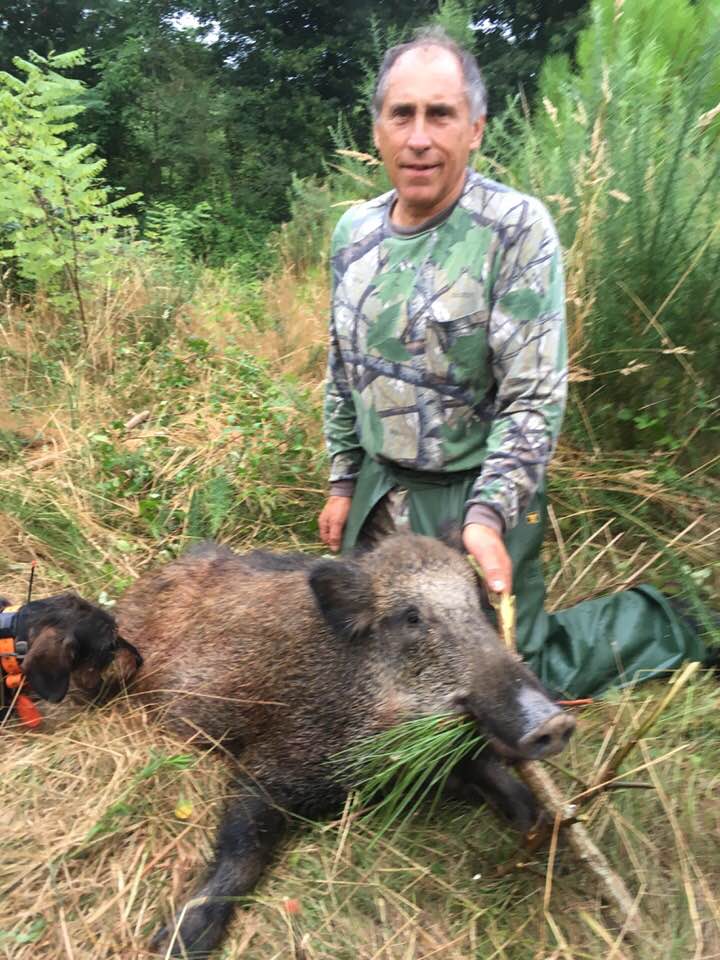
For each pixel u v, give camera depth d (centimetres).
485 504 124
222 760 129
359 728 122
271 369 266
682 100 202
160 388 246
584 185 191
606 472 188
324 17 845
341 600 123
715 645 153
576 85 254
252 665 132
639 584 167
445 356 134
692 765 128
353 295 141
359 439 154
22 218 288
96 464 209
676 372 194
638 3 251
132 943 101
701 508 183
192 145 793
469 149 132
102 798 116
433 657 116
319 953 103
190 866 112
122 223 298
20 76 852
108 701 139
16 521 187
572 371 186
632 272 193
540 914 107
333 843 118
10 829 111
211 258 563
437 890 111
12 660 132
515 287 129
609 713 139
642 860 113
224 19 841
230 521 193
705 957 102
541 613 145
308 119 818
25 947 98
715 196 196
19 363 257
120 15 861
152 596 155
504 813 121
